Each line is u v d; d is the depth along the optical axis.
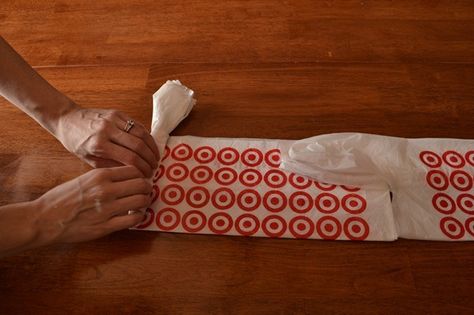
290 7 1.06
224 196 0.80
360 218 0.77
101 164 0.79
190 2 1.07
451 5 1.06
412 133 0.87
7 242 0.67
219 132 0.87
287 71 0.95
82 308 0.70
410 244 0.76
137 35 1.01
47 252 0.75
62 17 1.05
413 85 0.93
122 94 0.92
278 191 0.80
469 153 0.83
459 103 0.90
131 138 0.77
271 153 0.84
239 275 0.73
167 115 0.86
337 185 0.80
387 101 0.91
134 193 0.73
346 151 0.80
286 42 1.00
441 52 0.98
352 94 0.92
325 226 0.77
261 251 0.75
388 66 0.96
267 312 0.70
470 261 0.74
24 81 0.77
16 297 0.71
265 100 0.91
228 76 0.94
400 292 0.71
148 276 0.73
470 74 0.94
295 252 0.75
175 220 0.78
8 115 0.89
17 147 0.85
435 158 0.83
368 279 0.72
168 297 0.71
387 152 0.82
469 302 0.71
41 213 0.69
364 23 1.03
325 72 0.95
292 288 0.72
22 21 1.05
